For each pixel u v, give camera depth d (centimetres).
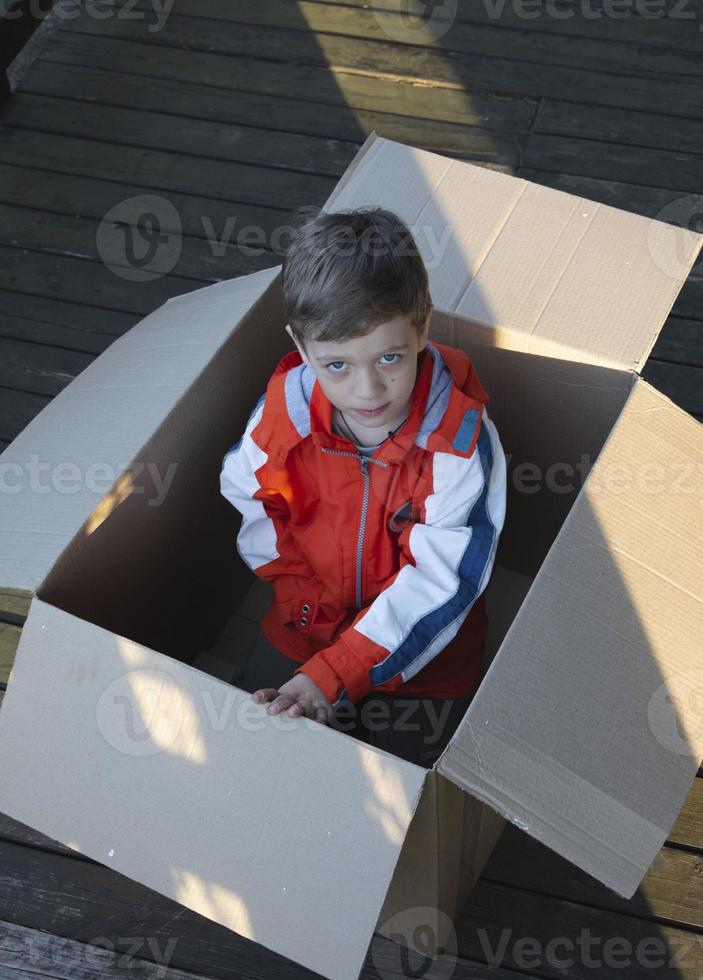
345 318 92
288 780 85
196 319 119
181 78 228
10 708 94
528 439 129
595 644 89
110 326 190
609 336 111
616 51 228
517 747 83
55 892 134
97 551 104
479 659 124
